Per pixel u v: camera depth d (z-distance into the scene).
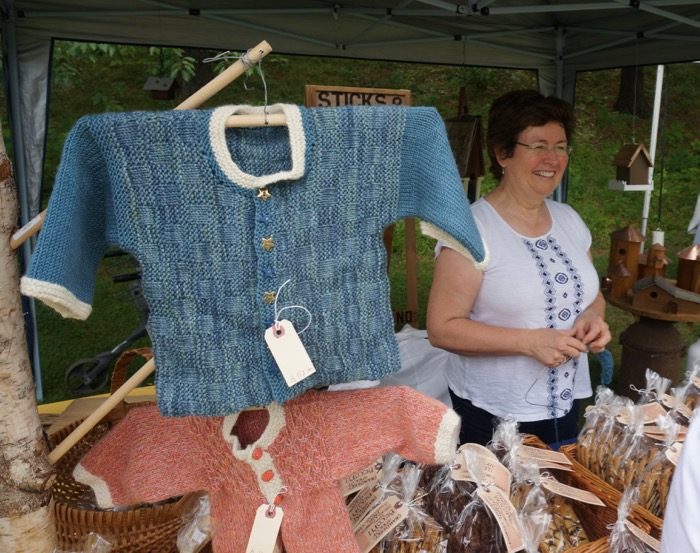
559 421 2.00
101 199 1.02
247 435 1.23
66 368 5.07
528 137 1.93
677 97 10.99
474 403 2.05
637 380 3.73
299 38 3.99
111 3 3.57
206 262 1.02
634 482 1.45
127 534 1.35
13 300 1.05
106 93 9.47
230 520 1.19
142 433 1.20
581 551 1.32
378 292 1.12
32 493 1.10
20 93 3.62
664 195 9.58
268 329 1.02
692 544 0.83
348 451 1.19
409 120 1.10
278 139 1.07
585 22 4.40
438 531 1.34
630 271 3.70
